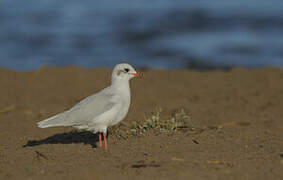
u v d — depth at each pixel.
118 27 35.47
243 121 12.73
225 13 38.47
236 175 7.54
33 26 36.16
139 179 7.41
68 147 9.80
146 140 10.14
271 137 10.45
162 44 31.22
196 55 28.56
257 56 27.80
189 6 41.91
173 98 15.69
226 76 18.48
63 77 18.62
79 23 37.16
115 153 9.17
